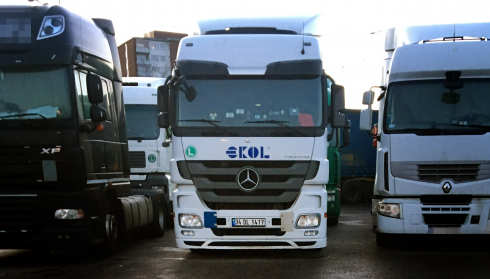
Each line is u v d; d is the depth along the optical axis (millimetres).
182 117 8445
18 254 9820
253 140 8297
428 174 9219
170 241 11500
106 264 8508
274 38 8750
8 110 8211
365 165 24703
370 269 7746
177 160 8359
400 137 9344
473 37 10344
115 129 10070
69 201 8203
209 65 8570
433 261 8375
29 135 8148
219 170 8281
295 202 8258
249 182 8242
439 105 9445
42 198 8180
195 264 8297
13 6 8484
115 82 10391
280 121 8383
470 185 9070
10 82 8266
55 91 8242
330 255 9031
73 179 8156
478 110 9352
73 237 8203
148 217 11578
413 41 10492
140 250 10062
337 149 14609
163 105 8719
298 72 8555
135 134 14297
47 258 9266
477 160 9133
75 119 8203
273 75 8539
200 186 8281
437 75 9539
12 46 8336
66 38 8430
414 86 9586
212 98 8484
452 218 9188
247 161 8281
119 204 9766
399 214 9242
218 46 8680
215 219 8219
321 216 8281
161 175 14289
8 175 8156
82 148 8219
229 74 8547
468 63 9484
